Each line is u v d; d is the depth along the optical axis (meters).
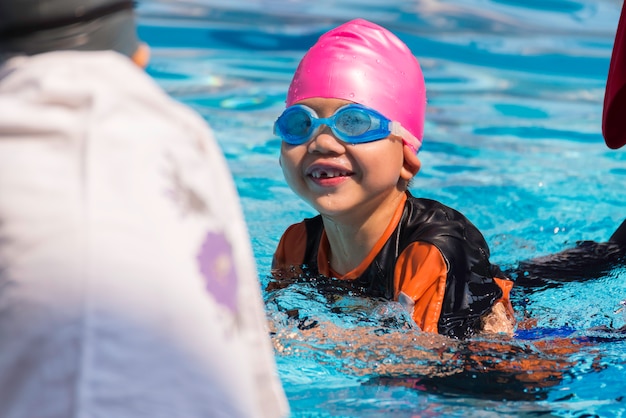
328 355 5.32
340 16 15.02
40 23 2.79
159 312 2.46
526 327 6.05
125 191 2.50
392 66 5.86
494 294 5.77
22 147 2.51
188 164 2.68
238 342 2.69
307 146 5.61
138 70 2.80
